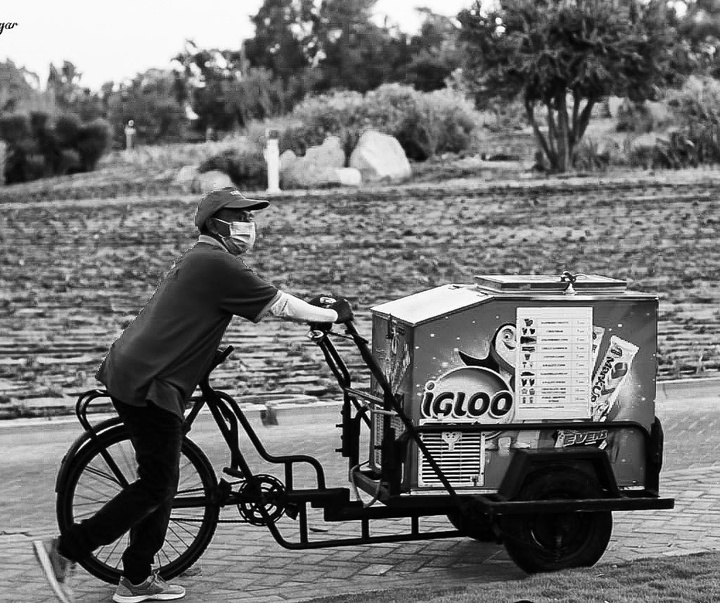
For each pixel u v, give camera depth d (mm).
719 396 12180
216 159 27094
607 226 19984
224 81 55812
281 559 6527
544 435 5984
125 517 5535
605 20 25750
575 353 5965
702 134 27328
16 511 7934
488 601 5258
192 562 6027
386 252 18391
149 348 5496
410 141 28906
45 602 5797
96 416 11102
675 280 16719
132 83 61562
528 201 22188
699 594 5246
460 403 5906
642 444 6066
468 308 5871
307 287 16203
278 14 62375
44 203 24578
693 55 37469
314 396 11750
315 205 22547
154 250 19109
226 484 5973
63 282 16938
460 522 6480
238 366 12836
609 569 5895
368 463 6648
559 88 26484
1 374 12625
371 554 6609
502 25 26328
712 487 8047
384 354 6363
